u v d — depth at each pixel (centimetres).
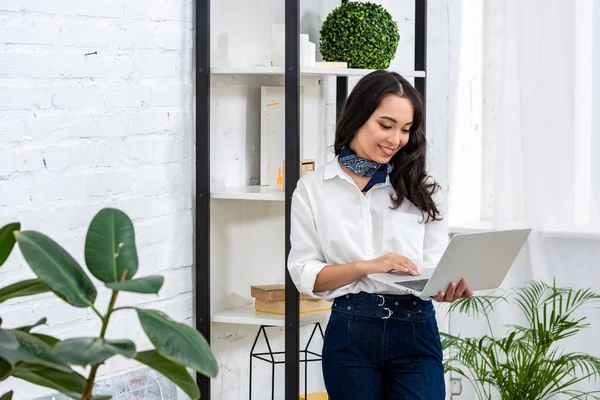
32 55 245
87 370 265
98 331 270
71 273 134
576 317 370
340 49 319
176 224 302
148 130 288
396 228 258
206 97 302
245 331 343
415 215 262
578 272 367
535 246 369
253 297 335
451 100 384
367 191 260
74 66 258
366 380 250
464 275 240
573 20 360
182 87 302
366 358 252
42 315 251
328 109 371
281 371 364
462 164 399
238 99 330
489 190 408
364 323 249
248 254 341
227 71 301
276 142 333
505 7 374
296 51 284
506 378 347
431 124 389
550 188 367
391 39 325
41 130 248
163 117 294
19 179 242
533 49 366
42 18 247
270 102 332
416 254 260
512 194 376
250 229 341
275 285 327
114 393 273
